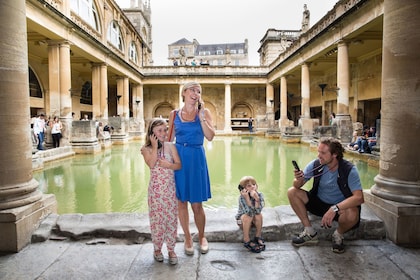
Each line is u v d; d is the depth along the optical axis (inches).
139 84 1344.7
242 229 147.9
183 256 134.2
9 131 145.6
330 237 148.9
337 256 132.8
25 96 153.3
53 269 123.3
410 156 145.6
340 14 628.4
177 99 1541.6
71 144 642.8
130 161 544.1
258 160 548.4
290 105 1503.4
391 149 151.6
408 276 116.8
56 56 638.5
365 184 336.8
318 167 147.3
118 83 1125.1
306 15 962.7
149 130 128.7
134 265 126.3
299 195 147.9
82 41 719.1
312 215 156.9
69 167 480.1
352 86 915.4
